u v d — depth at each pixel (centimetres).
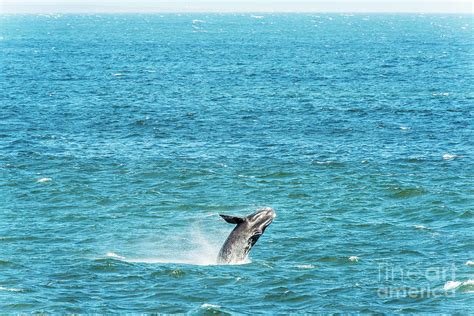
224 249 7256
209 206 10038
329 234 8569
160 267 7231
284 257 7675
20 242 8319
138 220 9375
